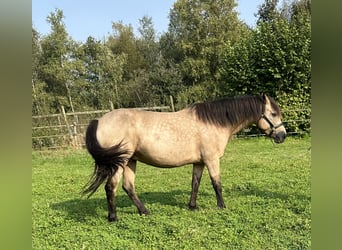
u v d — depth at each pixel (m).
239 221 4.63
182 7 29.92
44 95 25.25
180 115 5.09
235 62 14.74
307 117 13.73
